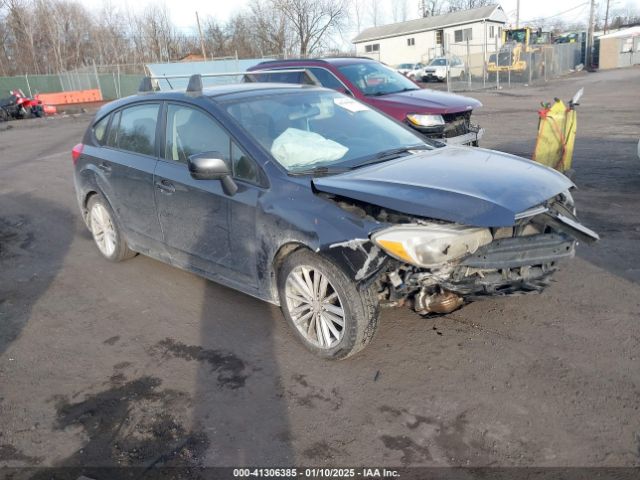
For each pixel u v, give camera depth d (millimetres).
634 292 4273
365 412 3135
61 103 35406
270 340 3982
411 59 52719
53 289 5219
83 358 3936
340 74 9031
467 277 3299
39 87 40812
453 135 8070
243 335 4082
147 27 57500
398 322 4039
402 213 3264
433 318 4031
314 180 3588
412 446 2846
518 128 13039
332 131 4371
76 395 3492
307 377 3506
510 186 3375
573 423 2902
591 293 4301
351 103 4879
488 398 3154
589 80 29688
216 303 4641
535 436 2836
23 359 3977
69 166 11984
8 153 14633
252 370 3629
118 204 5227
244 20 50438
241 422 3133
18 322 4578
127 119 5172
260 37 49281
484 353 3586
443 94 8703
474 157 4020
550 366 3396
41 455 2967
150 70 29828
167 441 3016
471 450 2783
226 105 4270
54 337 4273
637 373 3264
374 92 8820
